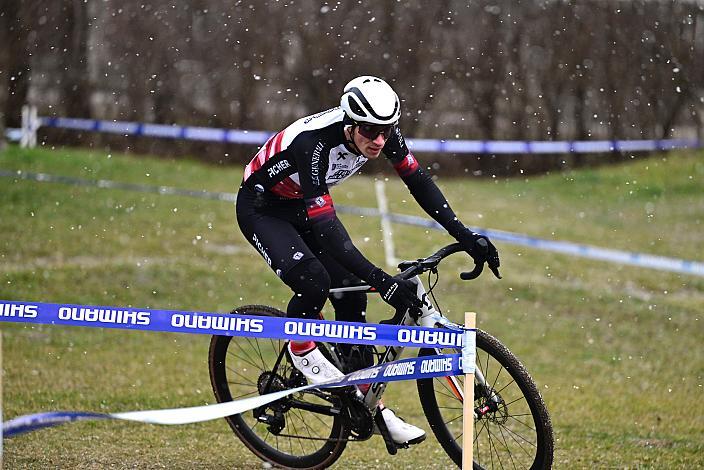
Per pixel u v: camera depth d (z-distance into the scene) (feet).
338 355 32.89
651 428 39.96
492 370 48.78
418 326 28.96
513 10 134.72
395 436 31.40
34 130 121.70
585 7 134.00
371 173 133.39
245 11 132.77
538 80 135.03
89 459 34.37
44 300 61.46
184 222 88.07
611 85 134.72
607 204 111.86
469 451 26.32
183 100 131.34
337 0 134.41
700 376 49.24
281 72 134.00
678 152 133.69
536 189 122.21
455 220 31.01
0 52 121.70
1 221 82.69
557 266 76.48
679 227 97.50
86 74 128.16
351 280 32.78
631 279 72.64
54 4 124.88
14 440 36.11
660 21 133.08
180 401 42.68
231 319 27.66
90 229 82.69
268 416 33.88
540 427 28.43
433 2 134.72
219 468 34.09
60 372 46.98
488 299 66.23
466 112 134.82
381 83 29.32
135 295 63.93
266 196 32.89
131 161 120.57
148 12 129.90
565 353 53.57
